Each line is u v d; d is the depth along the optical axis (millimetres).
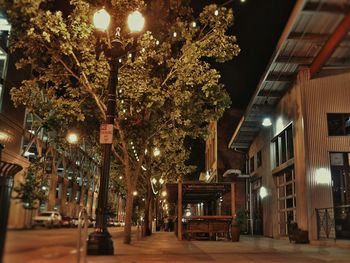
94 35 15391
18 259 3996
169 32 16266
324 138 19688
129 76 15555
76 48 14656
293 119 21422
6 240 3904
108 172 11836
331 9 14266
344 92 20094
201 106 18172
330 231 17938
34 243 4223
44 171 34656
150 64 17000
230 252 13891
